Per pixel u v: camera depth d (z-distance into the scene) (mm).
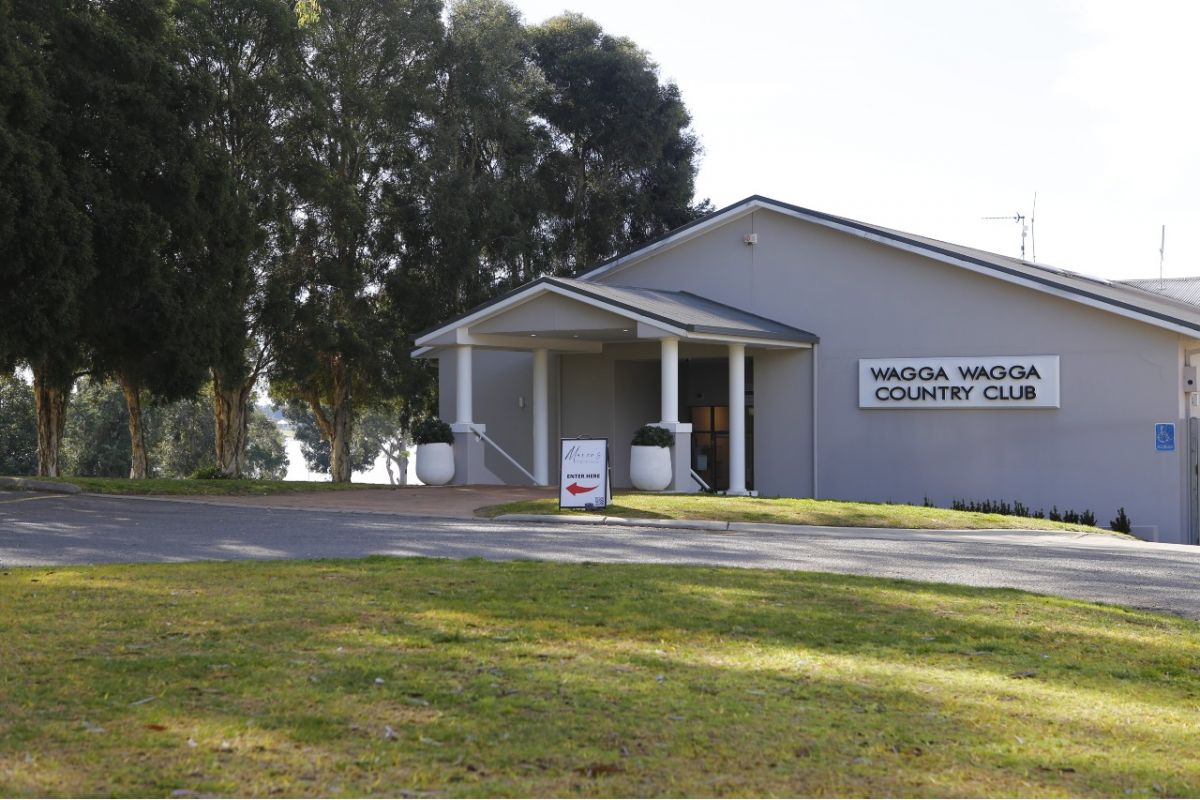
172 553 14445
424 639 8641
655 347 30766
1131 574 13969
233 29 35406
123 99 27938
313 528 17797
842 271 28188
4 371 30375
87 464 64500
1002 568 14258
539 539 16594
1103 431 25000
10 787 5316
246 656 7961
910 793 5707
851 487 27906
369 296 43188
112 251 27250
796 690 7512
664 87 50156
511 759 5969
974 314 26453
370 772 5695
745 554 15141
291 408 63562
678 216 50344
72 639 8430
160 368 30047
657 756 6094
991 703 7402
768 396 29047
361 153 41844
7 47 24422
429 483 26875
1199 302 36594
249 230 31609
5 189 23750
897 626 9742
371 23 42000
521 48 48656
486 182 42875
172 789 5375
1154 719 7277
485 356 33531
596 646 8586
